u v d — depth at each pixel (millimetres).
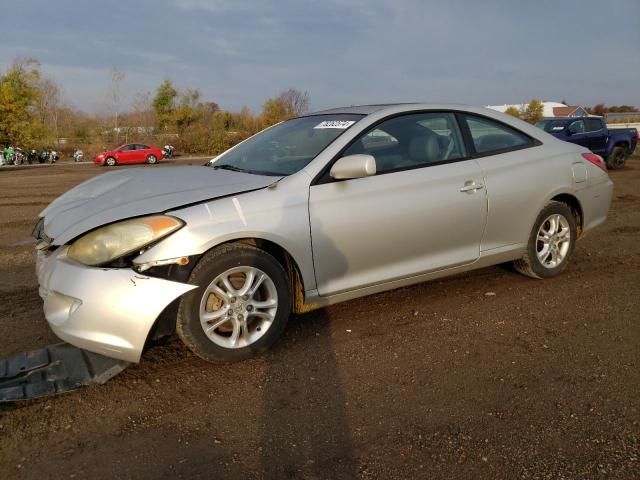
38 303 4289
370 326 3756
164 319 3082
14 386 2859
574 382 2982
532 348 3408
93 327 2816
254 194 3189
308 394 2896
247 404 2801
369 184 3537
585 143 14844
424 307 4086
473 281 4676
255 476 2262
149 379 3037
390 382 3016
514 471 2275
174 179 3535
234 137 48344
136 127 48781
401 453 2404
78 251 2912
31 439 2496
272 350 3398
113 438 2516
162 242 2879
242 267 3098
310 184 3361
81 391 2896
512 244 4316
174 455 2396
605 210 5004
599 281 4699
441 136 4020
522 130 4516
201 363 3227
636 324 3760
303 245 3285
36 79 34438
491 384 2980
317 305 3480
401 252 3699
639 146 24031
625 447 2410
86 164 34531
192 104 50969
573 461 2328
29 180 17859
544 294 4355
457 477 2248
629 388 2910
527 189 4273
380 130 3760
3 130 33719
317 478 2246
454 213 3869
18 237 7262
